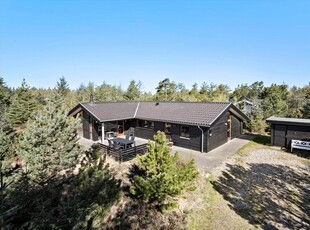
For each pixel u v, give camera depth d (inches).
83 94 1849.2
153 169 312.3
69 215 167.9
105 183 220.4
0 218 127.5
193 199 350.9
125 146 600.4
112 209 296.8
